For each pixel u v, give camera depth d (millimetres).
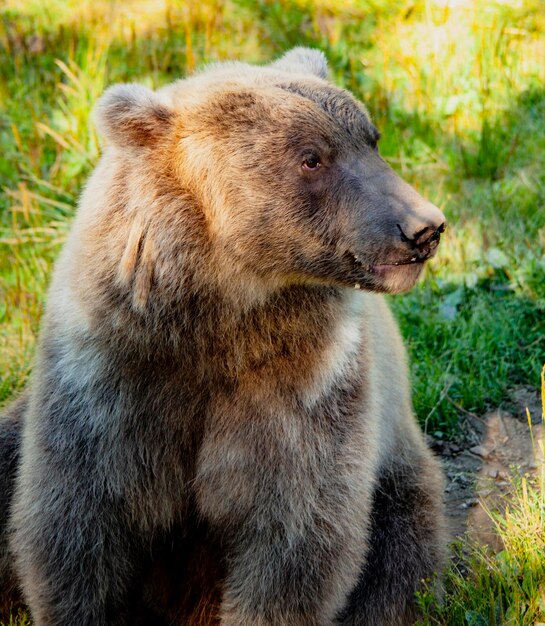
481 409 11961
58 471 8266
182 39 18797
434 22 18734
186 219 7867
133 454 8242
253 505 8383
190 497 8570
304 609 8531
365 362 8562
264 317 8008
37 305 13195
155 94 8219
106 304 7898
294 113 7973
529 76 17484
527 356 12500
